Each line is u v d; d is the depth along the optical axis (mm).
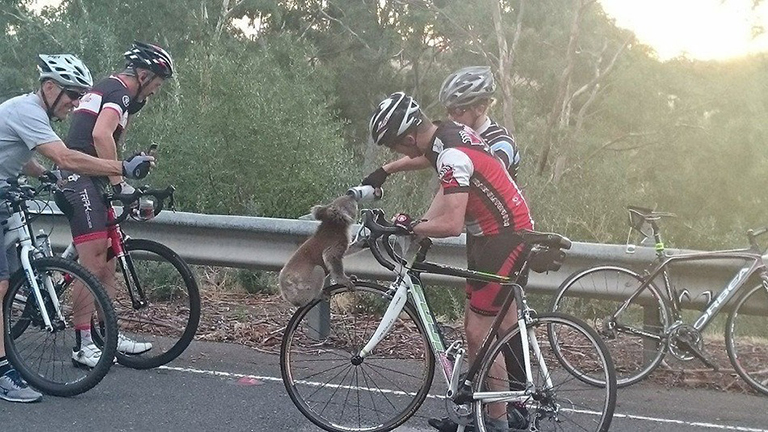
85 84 5242
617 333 5996
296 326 4879
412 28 30719
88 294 5504
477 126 5215
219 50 13859
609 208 11117
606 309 7488
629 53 30594
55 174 5598
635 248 6098
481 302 4496
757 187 26625
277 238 6688
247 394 5445
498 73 28734
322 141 11938
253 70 12789
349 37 33188
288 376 4918
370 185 5090
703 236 15062
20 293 5379
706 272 5973
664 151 28875
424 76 32781
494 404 4469
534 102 30266
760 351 6520
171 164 10711
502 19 28750
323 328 5211
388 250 4648
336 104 33188
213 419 5004
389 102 4422
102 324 5699
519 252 4434
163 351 6160
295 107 12938
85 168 5227
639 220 6168
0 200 5133
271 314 7316
